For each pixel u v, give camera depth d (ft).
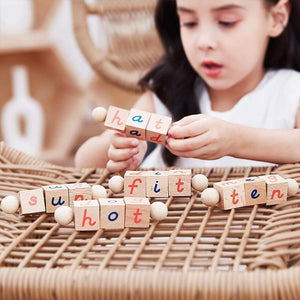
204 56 3.25
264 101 3.69
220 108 3.81
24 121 7.48
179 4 3.20
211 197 2.17
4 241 1.99
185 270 1.73
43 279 1.74
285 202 2.24
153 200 2.35
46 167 2.70
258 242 1.93
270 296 1.63
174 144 2.53
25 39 6.72
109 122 2.47
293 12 3.59
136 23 5.15
